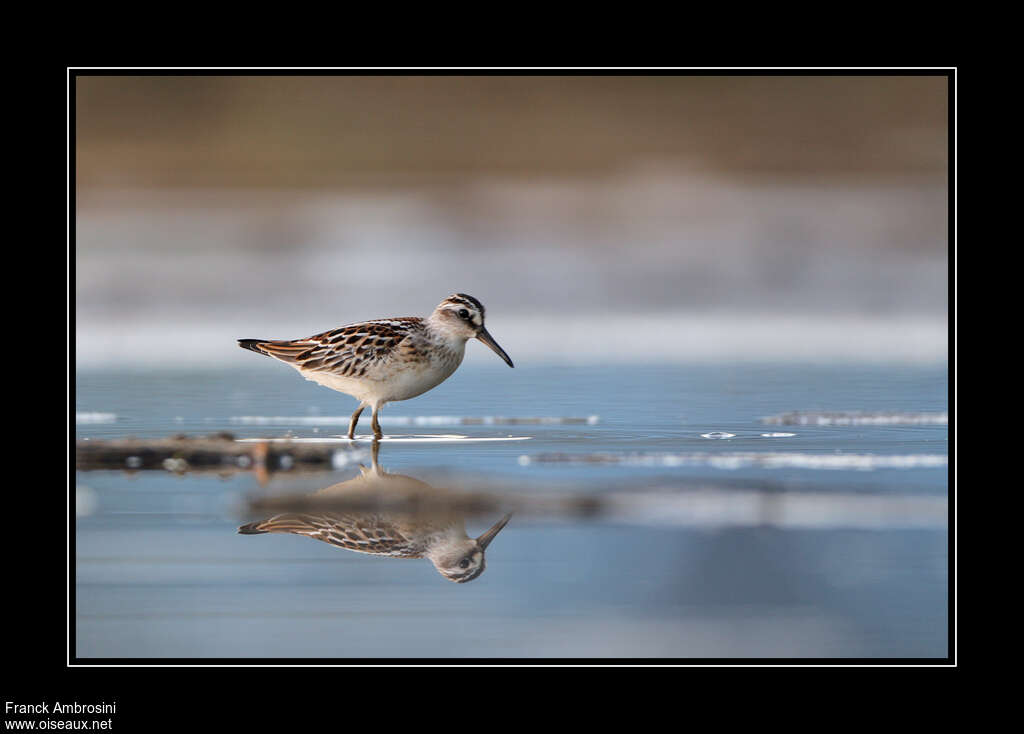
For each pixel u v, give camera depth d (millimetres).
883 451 12453
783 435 13461
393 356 13500
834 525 9633
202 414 15148
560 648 7367
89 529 9586
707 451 12531
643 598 8133
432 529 9625
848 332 22766
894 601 8047
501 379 18203
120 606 8000
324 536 9469
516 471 11586
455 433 13836
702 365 19359
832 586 8336
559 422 14508
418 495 10633
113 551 9102
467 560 8852
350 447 12820
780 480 11109
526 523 9734
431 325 13922
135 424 14242
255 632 7523
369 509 10172
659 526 9648
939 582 8320
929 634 7566
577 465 11828
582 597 8133
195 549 9148
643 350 21078
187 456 12031
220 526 9719
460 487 10914
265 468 11867
